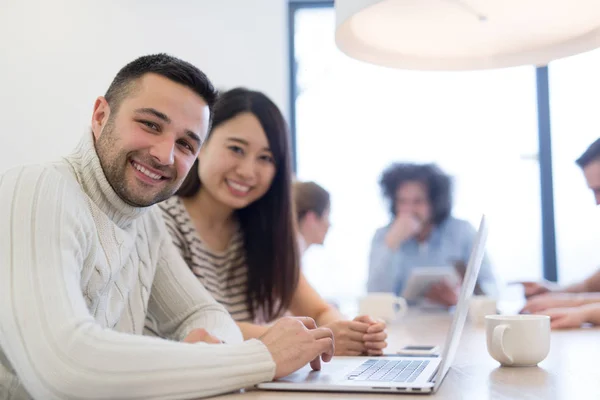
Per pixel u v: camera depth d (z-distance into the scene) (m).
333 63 4.53
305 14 4.59
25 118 3.83
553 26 1.54
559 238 4.37
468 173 4.39
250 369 1.01
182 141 1.25
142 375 0.90
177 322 1.55
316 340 1.10
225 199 2.03
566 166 4.34
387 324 2.34
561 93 4.35
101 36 4.00
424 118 4.41
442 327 2.23
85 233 1.15
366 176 4.43
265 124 2.05
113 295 1.34
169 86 1.22
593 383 1.08
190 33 4.21
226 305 2.06
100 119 1.26
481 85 4.38
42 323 0.91
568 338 1.72
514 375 1.17
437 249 4.06
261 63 4.34
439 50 1.62
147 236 1.52
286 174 2.12
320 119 4.50
